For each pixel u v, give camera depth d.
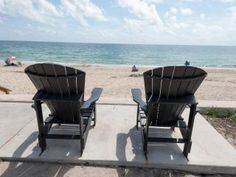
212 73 17.02
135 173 2.23
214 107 3.87
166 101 2.23
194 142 2.72
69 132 2.92
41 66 2.18
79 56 43.00
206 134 2.94
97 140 2.74
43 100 2.29
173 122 2.66
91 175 2.18
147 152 2.48
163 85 2.21
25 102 4.06
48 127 2.58
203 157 2.40
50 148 2.53
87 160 2.34
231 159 2.37
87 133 2.65
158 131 3.03
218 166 2.26
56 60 34.53
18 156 2.38
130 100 4.18
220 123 3.58
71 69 2.19
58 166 2.31
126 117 3.46
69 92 2.34
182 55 54.31
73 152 2.46
